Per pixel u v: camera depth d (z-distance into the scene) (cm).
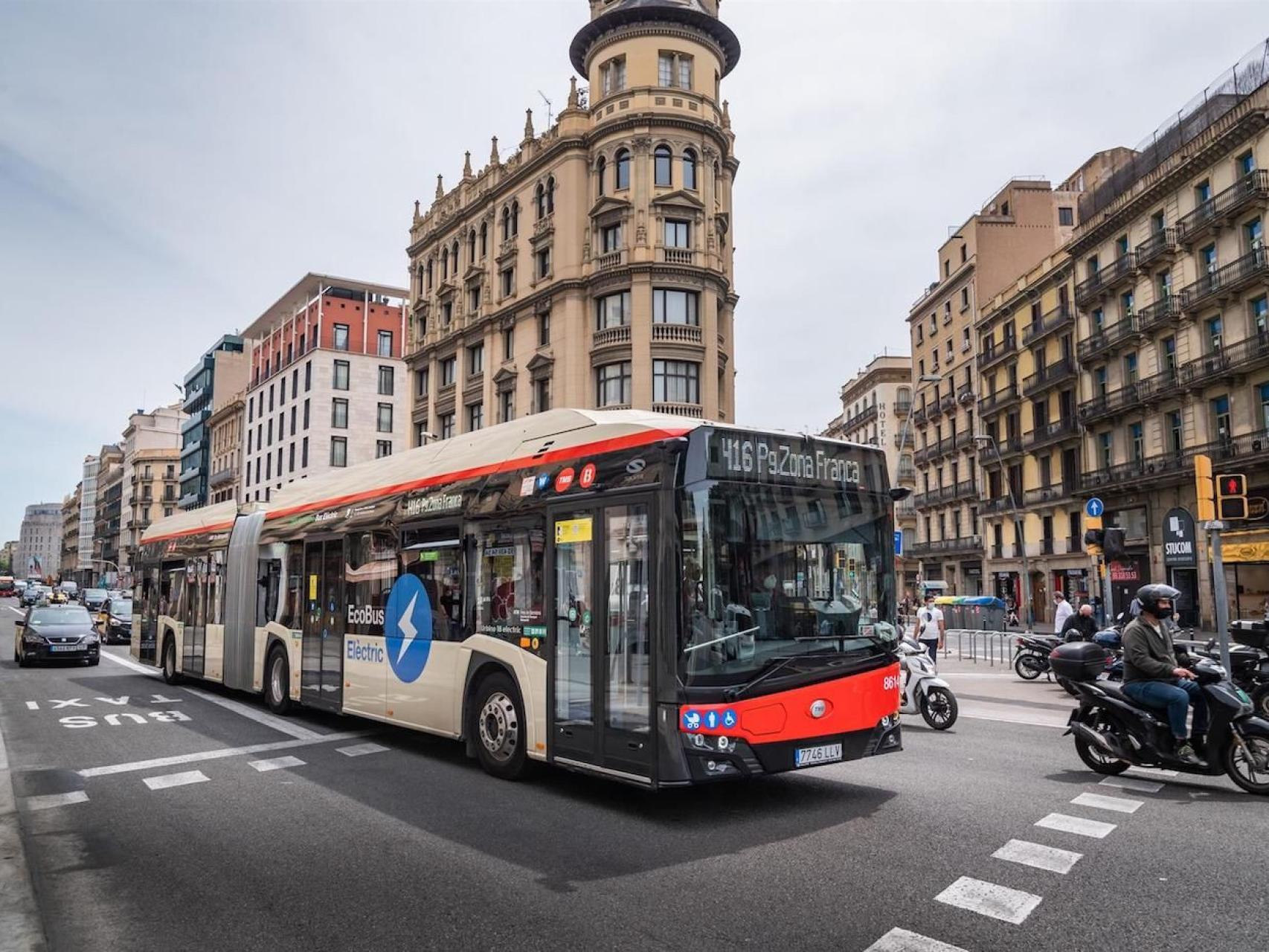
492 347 4394
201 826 665
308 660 1191
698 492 666
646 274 3653
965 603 3450
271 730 1122
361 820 675
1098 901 484
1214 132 3434
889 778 815
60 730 1125
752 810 696
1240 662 1230
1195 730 759
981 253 5553
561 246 3925
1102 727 818
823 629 713
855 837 612
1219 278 3369
